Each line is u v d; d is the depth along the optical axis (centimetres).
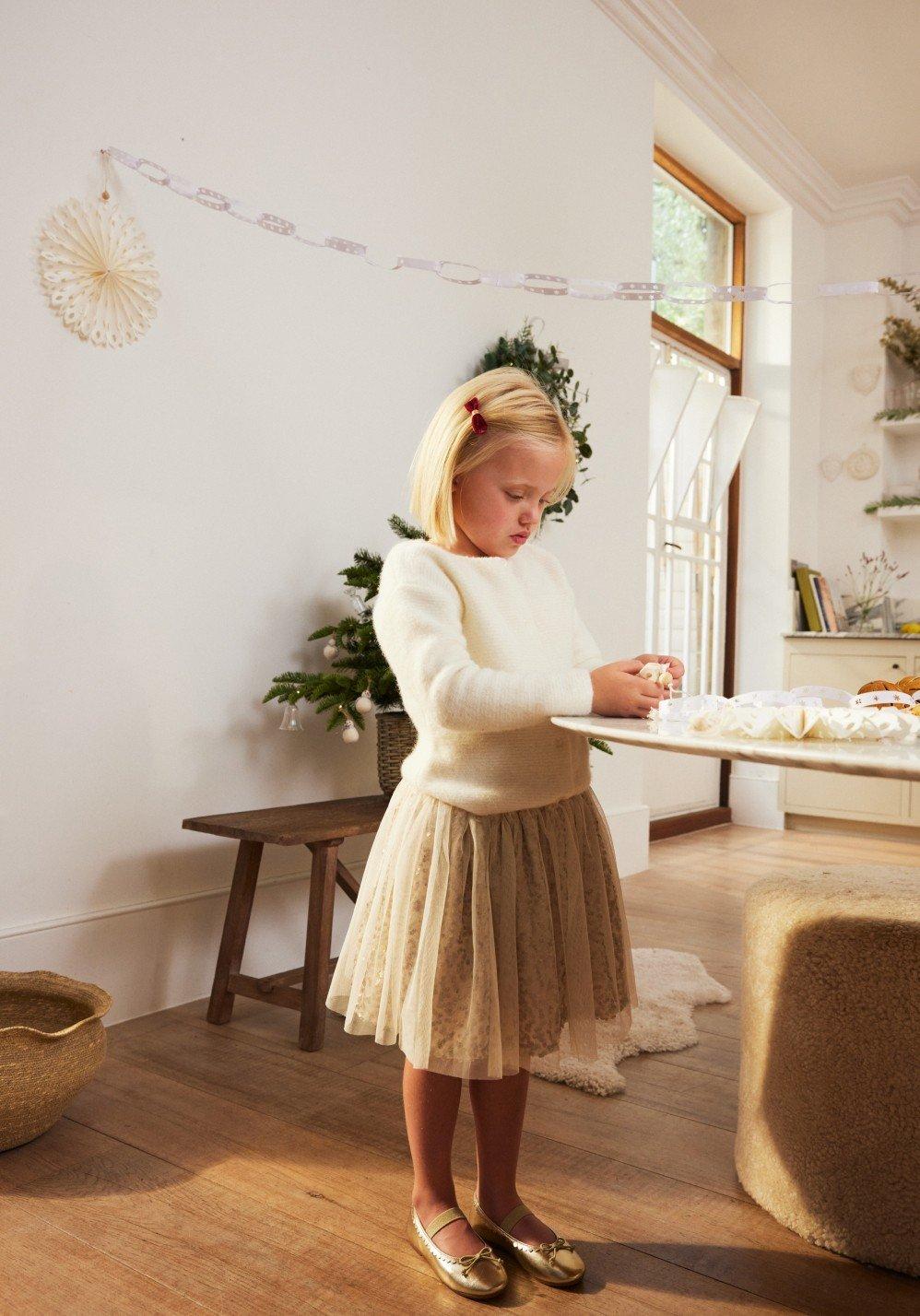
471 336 296
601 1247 125
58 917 195
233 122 227
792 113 438
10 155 186
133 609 208
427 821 118
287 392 239
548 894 117
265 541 235
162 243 211
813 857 396
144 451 209
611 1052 184
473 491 119
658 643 438
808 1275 120
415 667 111
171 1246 124
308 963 192
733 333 496
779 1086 131
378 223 264
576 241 342
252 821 205
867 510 499
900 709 118
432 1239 119
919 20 371
